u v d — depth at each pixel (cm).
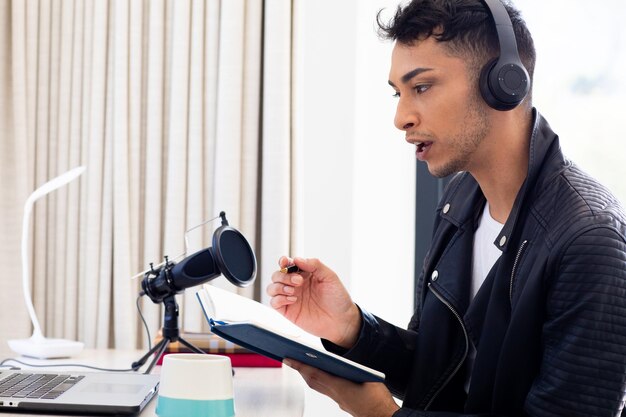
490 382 121
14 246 238
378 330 142
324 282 138
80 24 240
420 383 138
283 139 236
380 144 261
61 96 241
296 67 238
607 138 254
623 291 106
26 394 108
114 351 198
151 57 238
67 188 240
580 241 109
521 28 127
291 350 117
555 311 111
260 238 243
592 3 255
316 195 250
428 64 122
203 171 240
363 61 255
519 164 127
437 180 265
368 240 261
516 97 119
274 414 116
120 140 235
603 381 106
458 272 137
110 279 237
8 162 240
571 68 256
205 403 95
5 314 236
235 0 236
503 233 124
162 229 242
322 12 250
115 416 104
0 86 240
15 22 236
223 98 235
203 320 237
